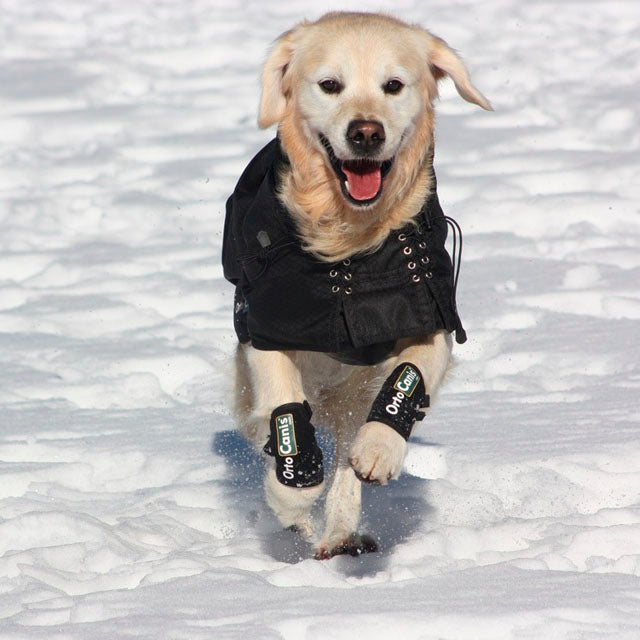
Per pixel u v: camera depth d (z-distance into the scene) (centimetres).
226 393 895
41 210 1770
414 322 698
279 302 716
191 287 1417
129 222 1720
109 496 830
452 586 596
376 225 712
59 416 1021
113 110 2345
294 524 740
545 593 571
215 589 601
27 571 648
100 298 1384
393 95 733
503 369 1125
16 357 1192
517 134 2108
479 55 2698
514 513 775
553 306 1308
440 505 789
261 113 764
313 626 527
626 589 574
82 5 3353
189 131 2220
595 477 814
